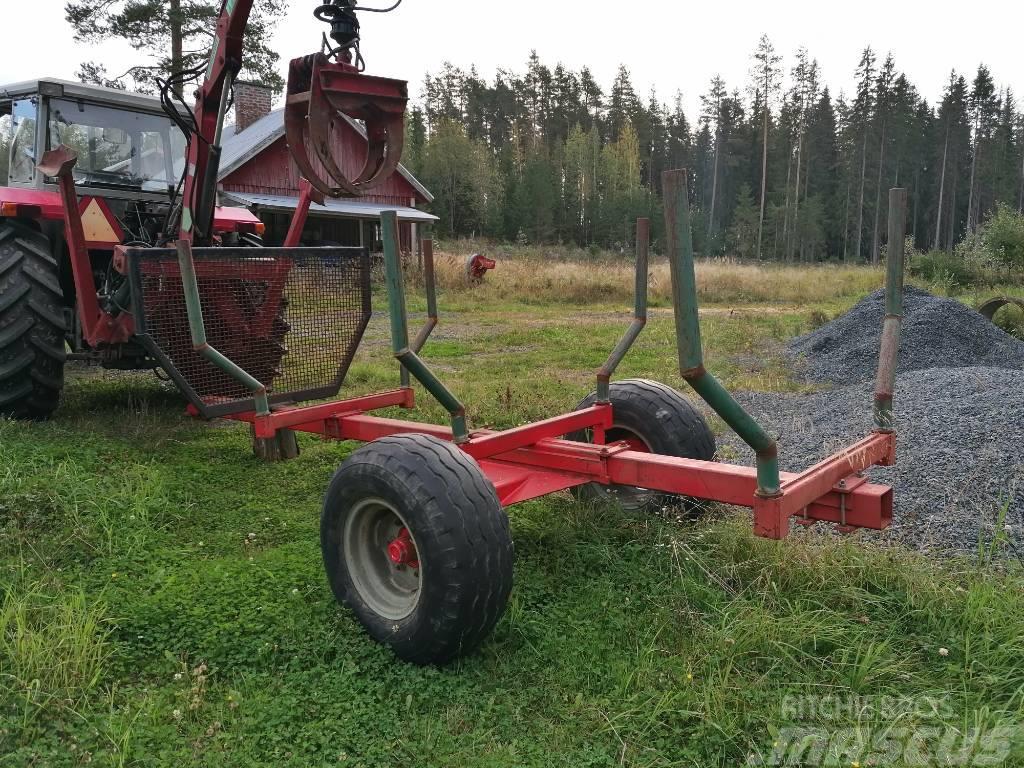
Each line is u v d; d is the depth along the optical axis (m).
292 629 2.95
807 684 2.57
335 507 2.99
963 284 20.34
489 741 2.38
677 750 2.33
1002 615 2.86
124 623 2.97
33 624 2.92
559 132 84.69
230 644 2.86
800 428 5.96
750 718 2.41
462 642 2.68
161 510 4.17
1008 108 78.44
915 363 8.34
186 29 22.22
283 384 5.05
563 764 2.27
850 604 3.10
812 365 9.18
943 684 2.61
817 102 77.31
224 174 21.05
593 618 3.05
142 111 6.59
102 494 4.16
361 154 22.22
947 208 74.06
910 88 74.06
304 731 2.41
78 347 6.06
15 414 5.73
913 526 3.81
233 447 5.54
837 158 76.81
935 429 4.95
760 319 14.70
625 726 2.41
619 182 73.25
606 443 4.19
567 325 14.18
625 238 65.44
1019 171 74.50
